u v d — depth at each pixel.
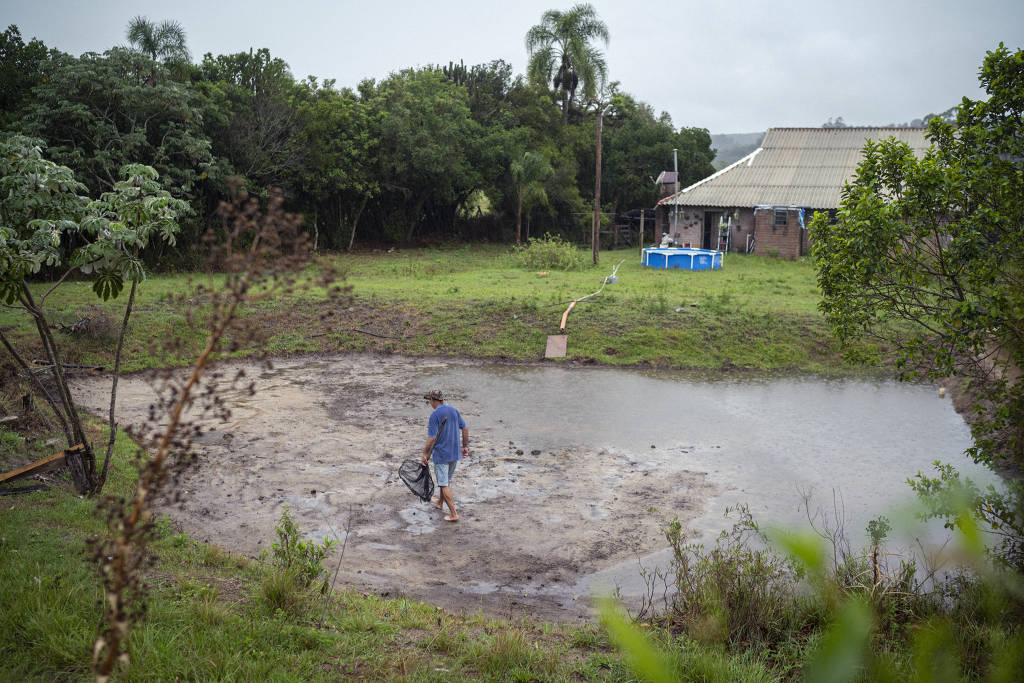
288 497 10.47
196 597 6.25
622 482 11.41
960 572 6.52
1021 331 4.93
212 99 35.94
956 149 8.63
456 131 43.84
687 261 35.16
